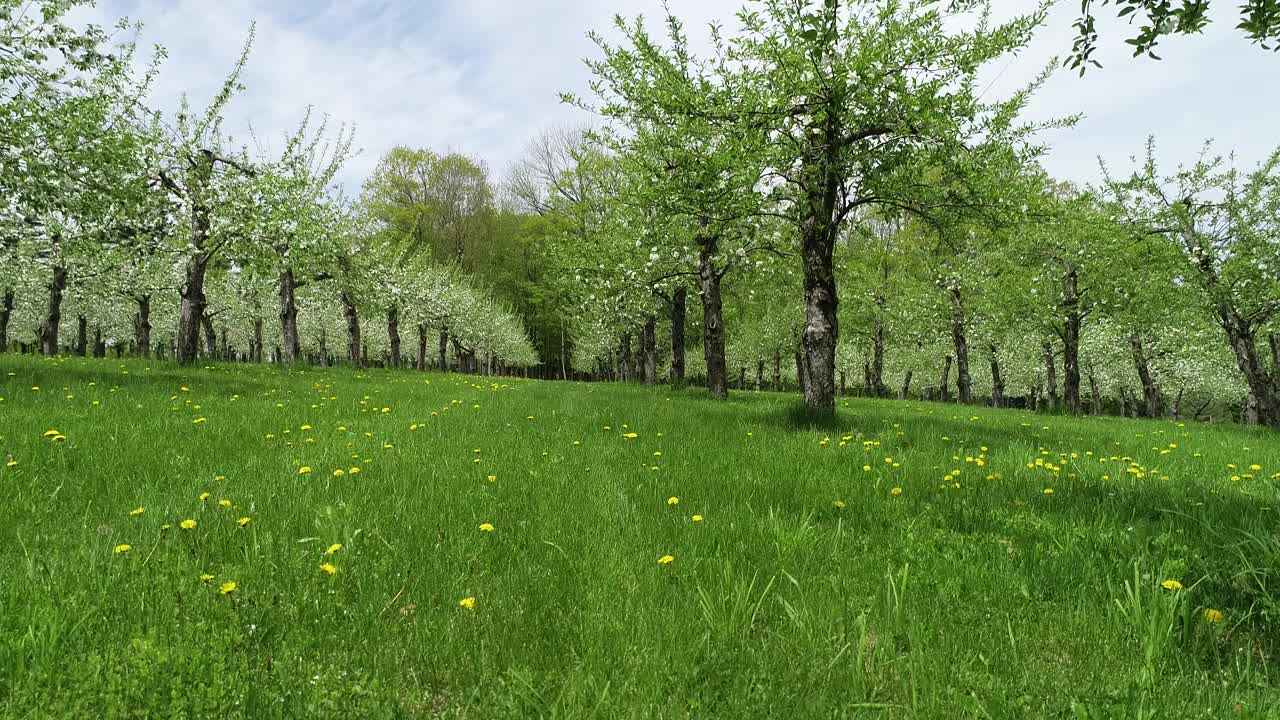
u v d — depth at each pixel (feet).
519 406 37.99
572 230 92.22
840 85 32.89
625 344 150.71
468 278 175.22
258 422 26.76
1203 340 91.71
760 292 77.36
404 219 164.25
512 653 9.27
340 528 13.12
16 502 14.42
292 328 84.58
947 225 40.34
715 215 39.17
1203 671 9.06
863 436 30.96
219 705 7.52
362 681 8.19
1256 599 10.46
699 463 22.52
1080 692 8.42
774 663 9.00
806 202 36.73
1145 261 68.64
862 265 111.65
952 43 35.40
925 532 15.15
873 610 10.71
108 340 158.10
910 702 8.23
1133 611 9.96
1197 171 65.31
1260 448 33.91
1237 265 59.21
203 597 10.24
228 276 104.99
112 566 11.03
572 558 12.71
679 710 7.93
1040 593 11.57
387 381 58.08
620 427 30.66
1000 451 27.53
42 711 7.24
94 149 43.96
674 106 37.17
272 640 9.39
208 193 66.03
